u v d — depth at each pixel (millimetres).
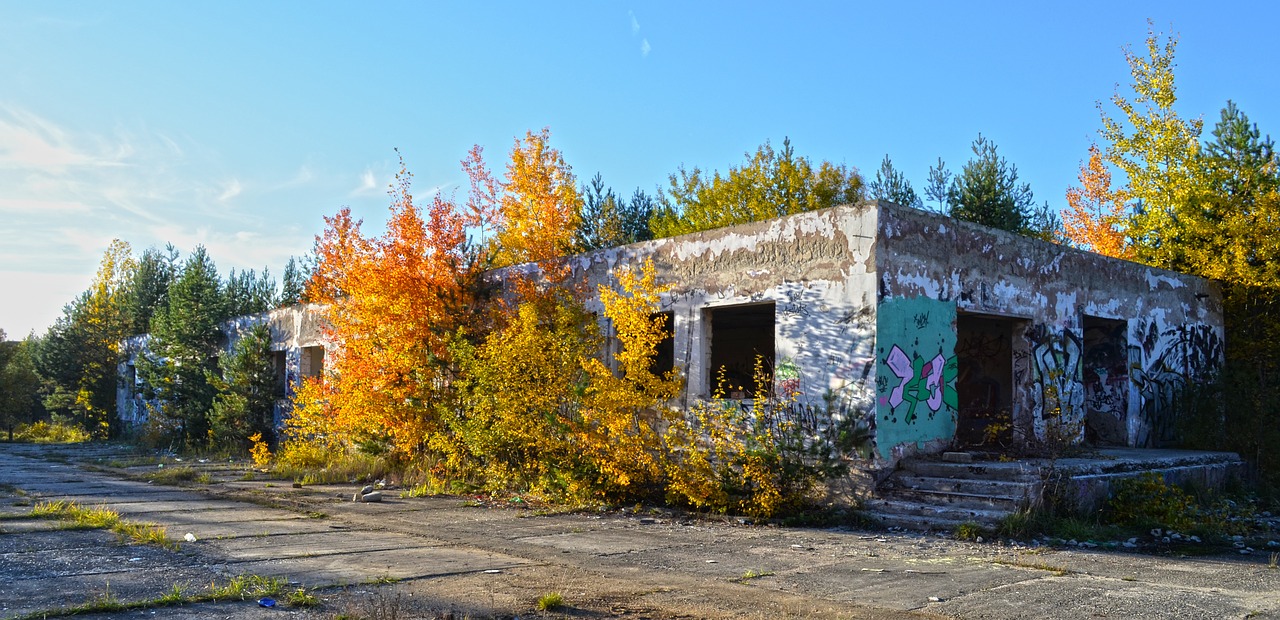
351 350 16609
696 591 6941
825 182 26469
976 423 16641
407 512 12039
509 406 13219
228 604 6156
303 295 23359
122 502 12422
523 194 20125
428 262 16312
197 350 27141
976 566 8250
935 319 12648
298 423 19938
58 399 35656
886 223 11984
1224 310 19359
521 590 6859
